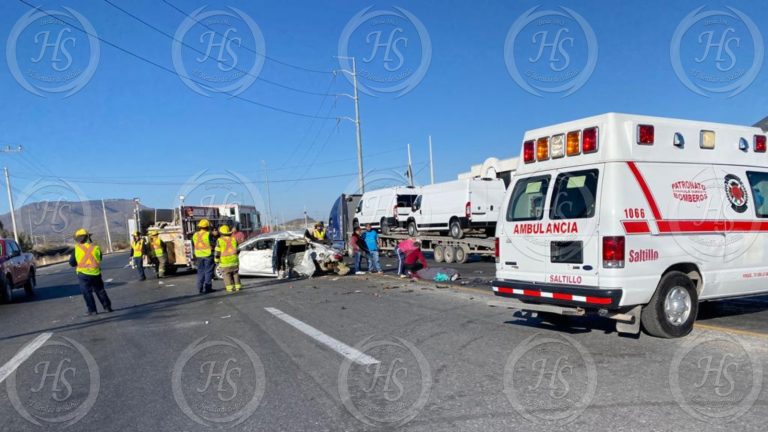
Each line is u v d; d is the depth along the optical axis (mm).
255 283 15547
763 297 9703
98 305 12742
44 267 39531
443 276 14000
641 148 6555
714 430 4043
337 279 15633
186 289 15086
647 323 6625
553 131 7113
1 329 10125
